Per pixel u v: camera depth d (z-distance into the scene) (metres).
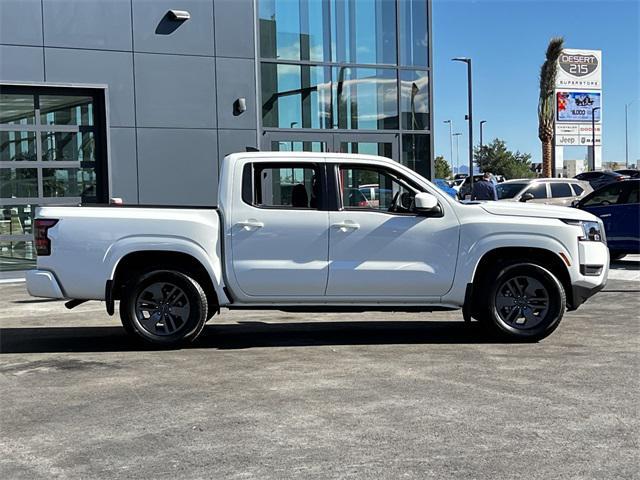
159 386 6.36
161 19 14.59
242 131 15.51
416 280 7.94
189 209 7.92
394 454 4.66
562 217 8.10
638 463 4.51
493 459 4.57
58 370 7.00
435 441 4.90
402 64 17.47
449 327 9.38
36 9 13.55
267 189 7.98
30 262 14.16
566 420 5.34
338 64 16.75
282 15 16.19
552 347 7.88
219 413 5.56
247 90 15.52
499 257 8.21
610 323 9.33
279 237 7.86
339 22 16.78
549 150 41.44
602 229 8.36
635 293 12.00
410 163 17.64
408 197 8.09
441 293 8.01
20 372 6.95
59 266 7.68
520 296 8.15
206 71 15.08
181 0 14.77
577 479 4.26
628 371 6.77
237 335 8.84
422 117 17.77
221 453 4.71
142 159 14.55
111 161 14.27
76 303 8.08
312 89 16.52
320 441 4.91
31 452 4.78
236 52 15.36
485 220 8.00
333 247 7.89
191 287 7.83
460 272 7.97
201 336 8.76
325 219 7.89
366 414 5.49
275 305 8.01
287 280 7.86
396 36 17.33
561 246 8.02
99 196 14.53
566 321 9.50
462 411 5.55
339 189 8.01
